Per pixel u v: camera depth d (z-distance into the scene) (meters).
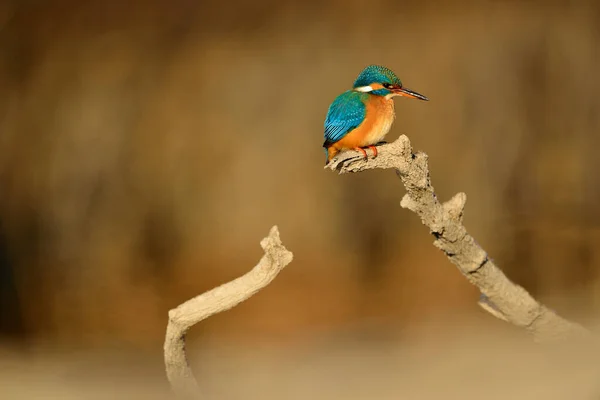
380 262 13.27
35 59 14.09
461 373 6.50
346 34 13.79
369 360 8.73
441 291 12.66
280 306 12.65
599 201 12.62
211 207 13.73
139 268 13.54
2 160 13.66
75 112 13.93
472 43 13.29
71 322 12.90
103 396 6.71
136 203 13.77
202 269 13.41
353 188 13.52
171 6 14.60
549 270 12.38
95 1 14.48
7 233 13.47
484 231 12.73
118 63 14.18
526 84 13.07
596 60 12.97
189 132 13.89
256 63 13.98
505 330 9.15
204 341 11.55
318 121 13.57
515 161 12.91
